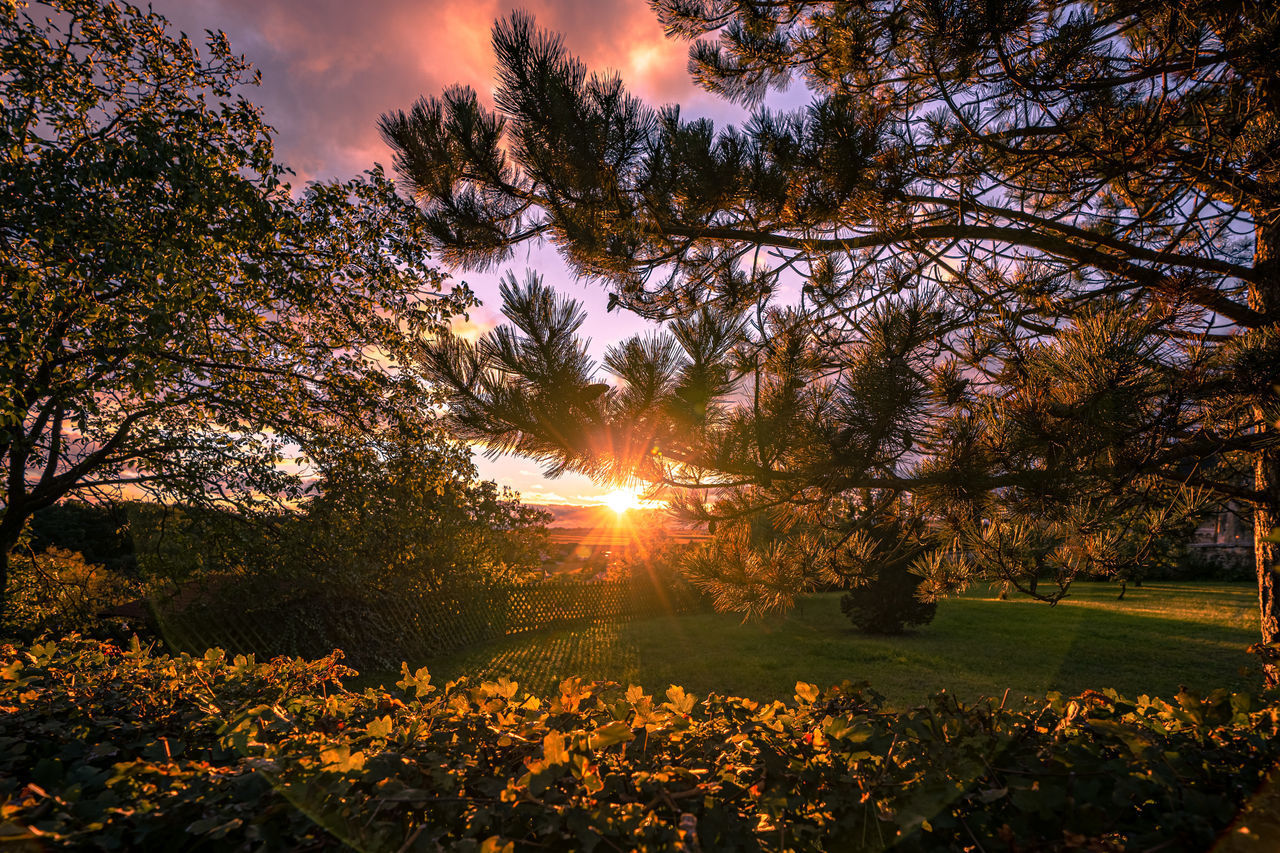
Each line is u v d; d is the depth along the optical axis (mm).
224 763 1796
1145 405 2617
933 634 10578
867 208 3670
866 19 3312
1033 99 3238
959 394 2990
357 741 1767
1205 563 19578
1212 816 1334
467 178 4230
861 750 1571
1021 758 1534
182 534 8734
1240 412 2744
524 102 3539
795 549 4035
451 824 1426
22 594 9797
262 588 8523
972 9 2869
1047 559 3484
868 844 1406
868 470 3291
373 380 9812
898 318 3006
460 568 10500
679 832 1274
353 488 9375
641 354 3037
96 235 6492
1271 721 1691
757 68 4188
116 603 10438
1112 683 6973
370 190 9391
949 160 3549
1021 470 2922
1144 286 3393
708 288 4711
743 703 2084
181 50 8711
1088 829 1330
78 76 7926
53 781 1541
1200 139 3146
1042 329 3551
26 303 6418
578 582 12734
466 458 10281
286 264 8914
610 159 3688
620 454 3205
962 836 1425
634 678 7684
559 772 1415
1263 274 3430
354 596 8875
